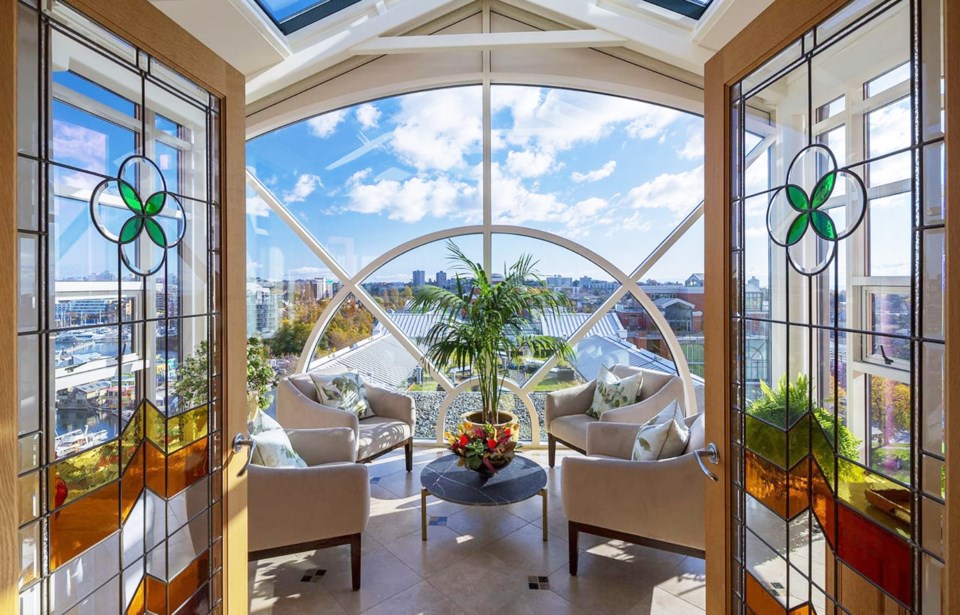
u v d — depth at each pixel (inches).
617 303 181.8
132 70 55.5
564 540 114.6
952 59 36.6
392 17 148.3
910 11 42.8
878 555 45.8
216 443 69.2
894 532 44.2
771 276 59.6
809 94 53.3
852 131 48.5
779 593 58.2
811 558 53.8
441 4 149.7
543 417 182.9
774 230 59.0
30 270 45.1
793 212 55.9
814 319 53.4
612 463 97.0
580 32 150.3
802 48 53.8
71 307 49.2
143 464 57.8
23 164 44.4
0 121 39.8
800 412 55.1
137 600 56.3
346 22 147.3
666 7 138.9
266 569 102.6
